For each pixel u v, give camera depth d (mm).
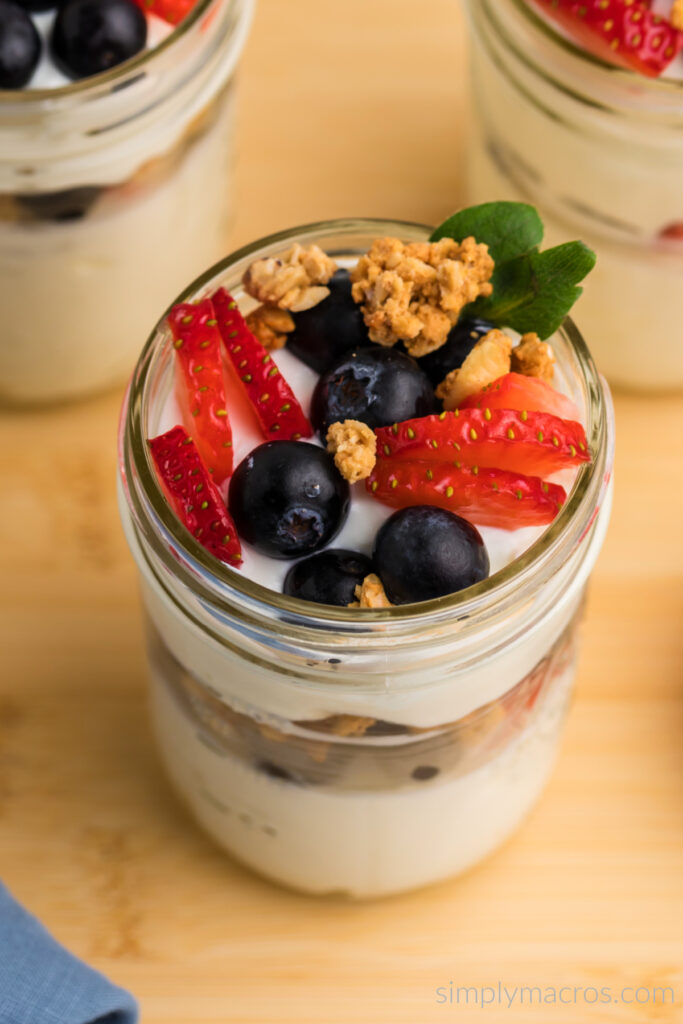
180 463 384
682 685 492
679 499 515
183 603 393
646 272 493
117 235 486
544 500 381
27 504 515
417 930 468
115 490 517
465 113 539
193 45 467
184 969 463
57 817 479
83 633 498
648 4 461
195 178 496
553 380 408
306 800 424
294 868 452
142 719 490
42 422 528
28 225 477
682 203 473
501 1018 458
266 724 404
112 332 510
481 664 386
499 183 507
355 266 413
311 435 399
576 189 482
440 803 427
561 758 485
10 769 484
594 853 476
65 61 470
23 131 456
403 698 387
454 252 403
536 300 403
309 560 384
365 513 393
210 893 472
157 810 481
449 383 397
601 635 498
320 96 563
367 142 558
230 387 402
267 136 558
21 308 496
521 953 465
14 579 504
